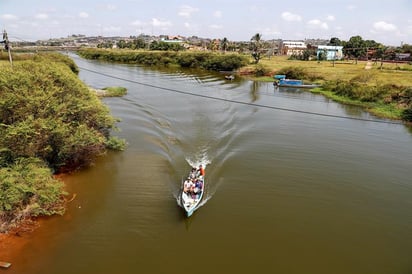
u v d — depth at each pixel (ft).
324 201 97.60
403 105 206.08
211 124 166.40
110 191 100.01
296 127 170.71
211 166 117.50
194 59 456.04
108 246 76.59
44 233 80.48
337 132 164.35
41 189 84.79
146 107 199.72
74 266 70.38
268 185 105.81
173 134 149.48
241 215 89.30
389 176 115.34
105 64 495.41
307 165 122.11
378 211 93.35
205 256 73.67
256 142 144.36
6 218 81.05
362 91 238.48
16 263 70.59
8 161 89.25
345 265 71.97
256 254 74.59
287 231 83.10
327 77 316.81
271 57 611.47
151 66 475.72
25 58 306.55
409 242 80.38
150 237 79.82
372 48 595.06
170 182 105.81
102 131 137.69
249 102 229.86
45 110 98.27
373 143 149.38
